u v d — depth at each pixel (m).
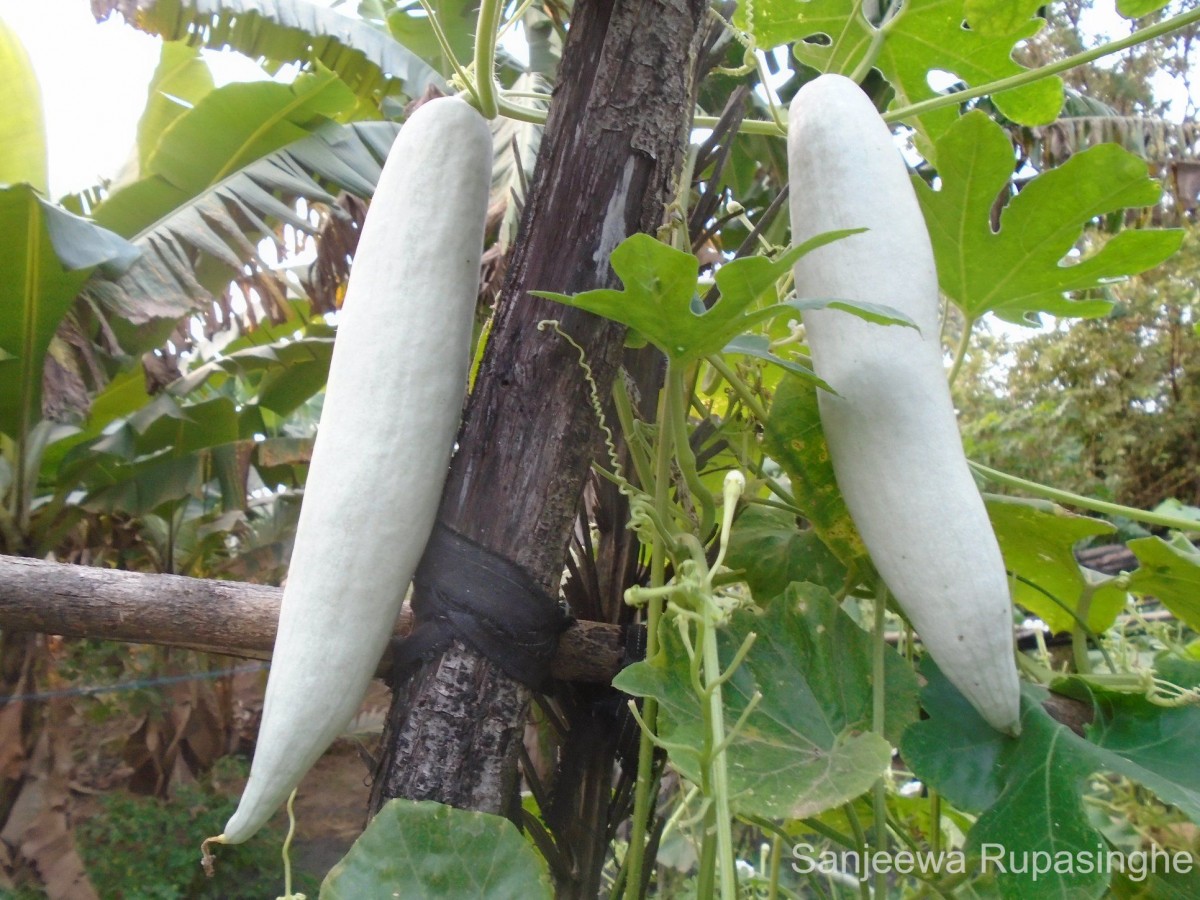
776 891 0.95
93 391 2.63
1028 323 0.96
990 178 0.81
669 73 0.70
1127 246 0.80
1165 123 2.91
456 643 0.65
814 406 0.81
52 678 4.25
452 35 3.15
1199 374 5.34
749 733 0.64
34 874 2.94
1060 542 0.96
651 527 0.72
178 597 0.70
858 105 0.69
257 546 3.86
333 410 0.63
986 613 0.58
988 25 0.95
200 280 2.95
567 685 0.86
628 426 0.82
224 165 2.66
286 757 0.56
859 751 0.62
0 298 2.16
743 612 0.71
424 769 0.64
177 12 2.66
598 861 0.85
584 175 0.69
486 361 0.70
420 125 0.69
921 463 0.60
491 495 0.67
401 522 0.61
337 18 2.89
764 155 2.21
